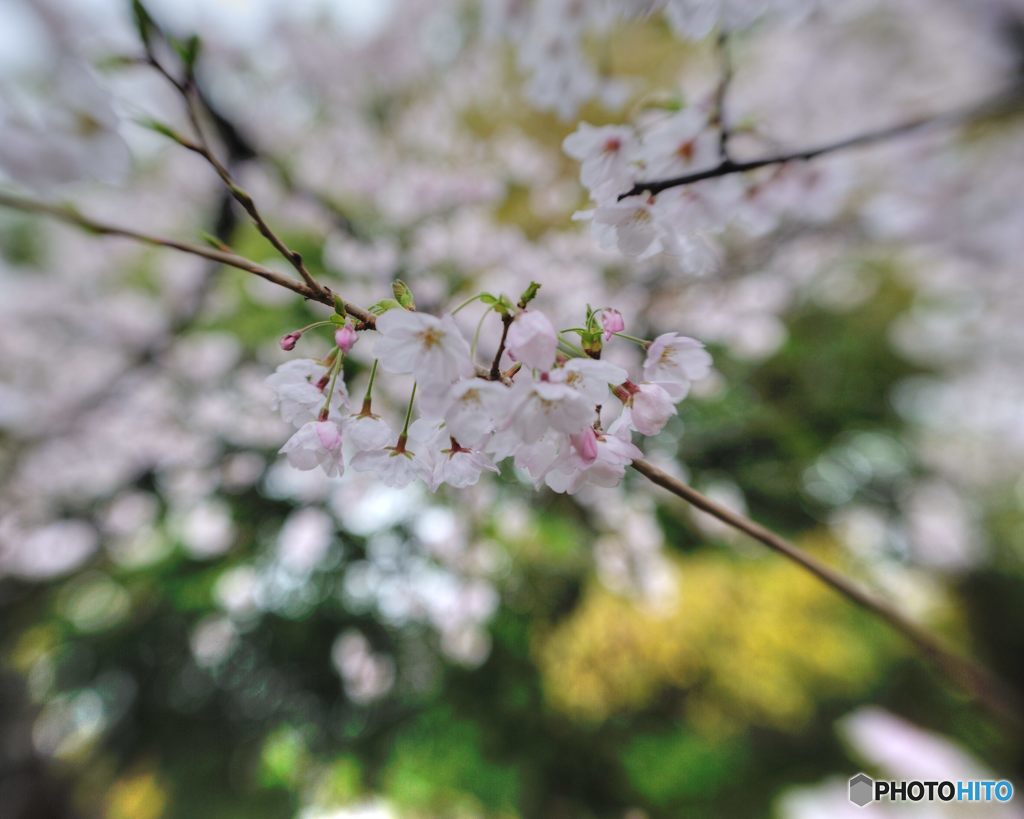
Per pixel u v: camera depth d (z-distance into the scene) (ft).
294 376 0.80
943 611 3.78
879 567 3.27
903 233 3.01
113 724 2.51
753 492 2.62
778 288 2.78
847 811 2.67
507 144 2.89
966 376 4.28
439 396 0.70
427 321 0.70
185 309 2.69
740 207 1.08
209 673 2.41
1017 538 4.58
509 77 3.24
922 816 2.68
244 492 2.35
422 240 2.35
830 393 3.15
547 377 0.71
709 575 2.64
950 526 3.52
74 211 0.65
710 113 0.95
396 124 3.20
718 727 2.58
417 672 2.25
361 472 0.80
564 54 1.35
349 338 0.73
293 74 3.15
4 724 2.92
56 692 2.55
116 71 0.69
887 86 3.19
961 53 3.12
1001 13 2.93
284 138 3.13
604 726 2.49
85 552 2.51
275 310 2.23
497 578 2.17
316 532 2.14
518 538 2.17
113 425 2.47
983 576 4.34
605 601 2.43
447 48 3.57
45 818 2.65
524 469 0.79
